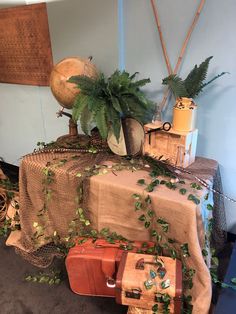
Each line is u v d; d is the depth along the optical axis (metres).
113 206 1.43
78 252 1.40
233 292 1.29
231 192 1.76
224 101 1.59
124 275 1.22
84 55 1.95
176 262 1.28
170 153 1.52
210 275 1.32
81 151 1.70
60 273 1.70
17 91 2.57
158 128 1.49
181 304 1.19
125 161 1.56
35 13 2.04
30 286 1.61
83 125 1.53
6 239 2.00
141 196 1.30
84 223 1.57
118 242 1.45
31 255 1.81
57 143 1.82
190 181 1.39
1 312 1.46
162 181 1.37
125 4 1.68
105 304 1.48
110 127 1.51
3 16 2.23
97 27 1.81
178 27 1.57
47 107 2.42
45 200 1.70
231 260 1.46
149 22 1.65
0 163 3.12
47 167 1.57
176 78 1.50
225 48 1.49
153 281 1.19
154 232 1.36
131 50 1.77
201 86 1.49
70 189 1.55
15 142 2.89
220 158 1.72
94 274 1.42
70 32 1.94
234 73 1.51
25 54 2.29
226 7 1.41
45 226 1.79
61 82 1.65
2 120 2.88
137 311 1.27
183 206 1.20
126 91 1.50
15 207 2.07
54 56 2.12
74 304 1.49
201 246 1.31
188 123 1.45
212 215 1.55
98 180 1.41
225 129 1.64
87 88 1.48
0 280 1.66
